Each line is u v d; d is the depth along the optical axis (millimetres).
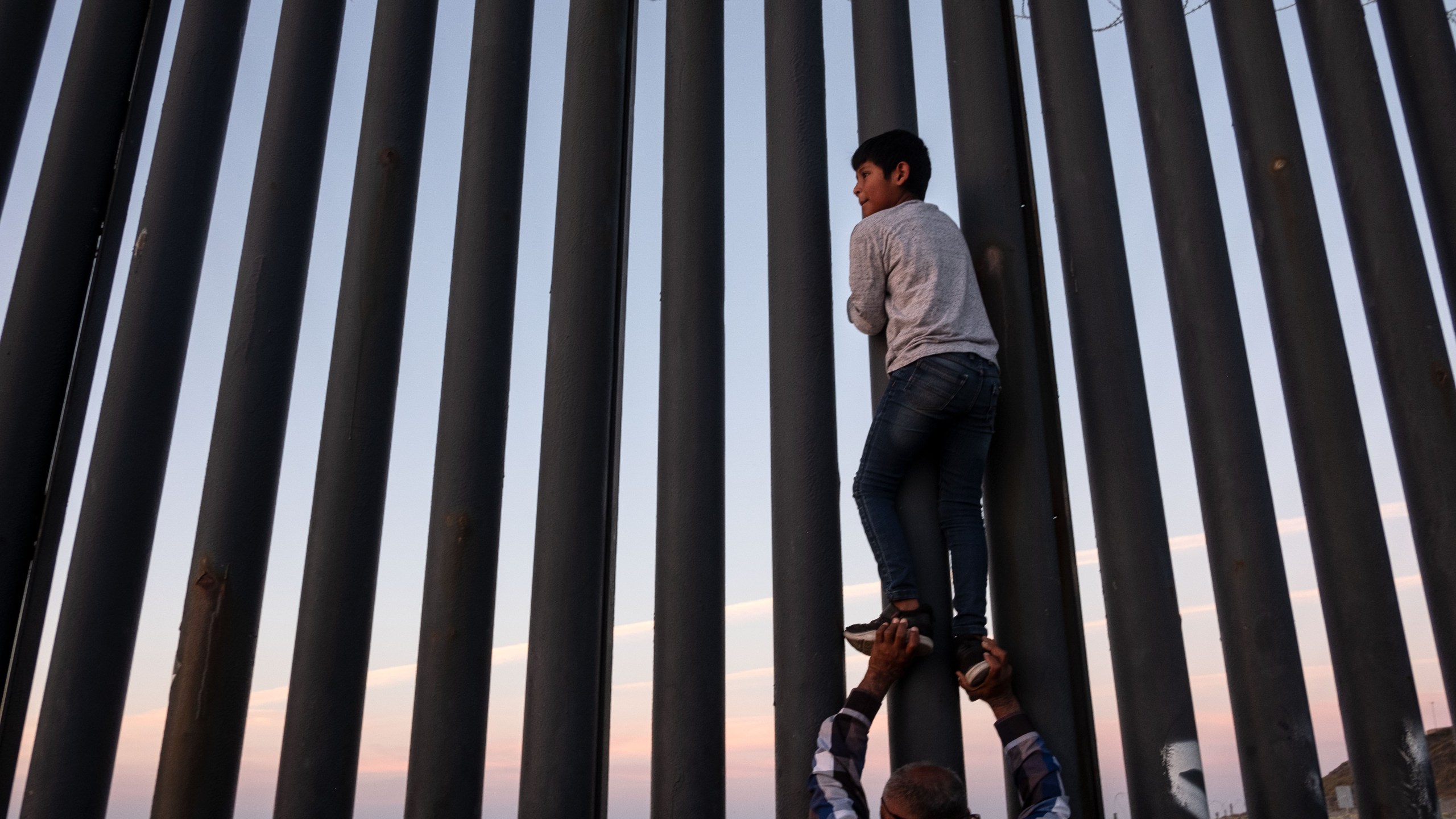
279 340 2934
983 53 2982
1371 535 2654
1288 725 2451
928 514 2371
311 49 3271
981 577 2244
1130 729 2414
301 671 2594
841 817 1941
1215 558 2674
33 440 2914
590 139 3176
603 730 2715
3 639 2777
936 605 2314
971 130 2896
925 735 2238
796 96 3055
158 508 2859
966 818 1797
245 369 2867
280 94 3211
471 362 2918
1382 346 2938
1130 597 2482
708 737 2521
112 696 2631
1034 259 2791
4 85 3180
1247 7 3232
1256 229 3053
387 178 3104
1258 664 2521
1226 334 2803
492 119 3221
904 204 2463
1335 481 2715
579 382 2883
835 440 2709
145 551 2781
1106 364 2688
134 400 2850
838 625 2525
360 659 2645
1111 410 2641
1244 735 2521
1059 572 2455
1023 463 2484
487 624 2697
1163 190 3016
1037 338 2684
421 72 3277
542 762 2535
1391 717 2518
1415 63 3238
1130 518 2537
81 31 3328
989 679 2174
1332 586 2674
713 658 2598
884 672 2166
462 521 2748
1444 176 3098
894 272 2373
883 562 2246
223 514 2717
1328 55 3264
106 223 3225
